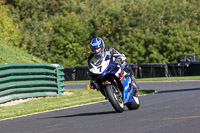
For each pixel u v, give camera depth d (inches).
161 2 6107.3
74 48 5964.6
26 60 2706.7
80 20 6520.7
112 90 1082.1
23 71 1814.7
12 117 1254.9
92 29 6274.6
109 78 1094.4
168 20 5787.4
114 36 5944.9
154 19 5841.5
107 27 6023.6
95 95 1956.2
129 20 5890.8
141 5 6018.7
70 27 6063.0
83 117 1083.3
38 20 7539.4
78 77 4124.0
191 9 5880.9
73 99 1781.5
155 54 5305.1
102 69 1061.1
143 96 1768.0
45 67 1969.7
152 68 3878.0
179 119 904.9
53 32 6235.2
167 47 5290.4
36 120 1102.4
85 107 1433.3
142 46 5472.4
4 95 1701.5
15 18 7549.2
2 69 1708.9
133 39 5541.3
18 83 1774.1
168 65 3804.1
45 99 1813.5
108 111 1230.9
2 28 4891.7
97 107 1401.3
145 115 1026.7
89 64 1096.8
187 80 3021.7
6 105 1667.1
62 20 6131.9
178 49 5285.4
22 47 5949.8
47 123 1000.2
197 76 3511.3
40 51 6053.2
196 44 5305.1
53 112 1327.5
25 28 6820.9
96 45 1050.7
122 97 1123.9
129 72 1173.1
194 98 1476.4
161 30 5526.6
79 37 6097.4
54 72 2021.4
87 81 3715.6
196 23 5767.7
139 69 3949.3
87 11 7869.1
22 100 1798.7
